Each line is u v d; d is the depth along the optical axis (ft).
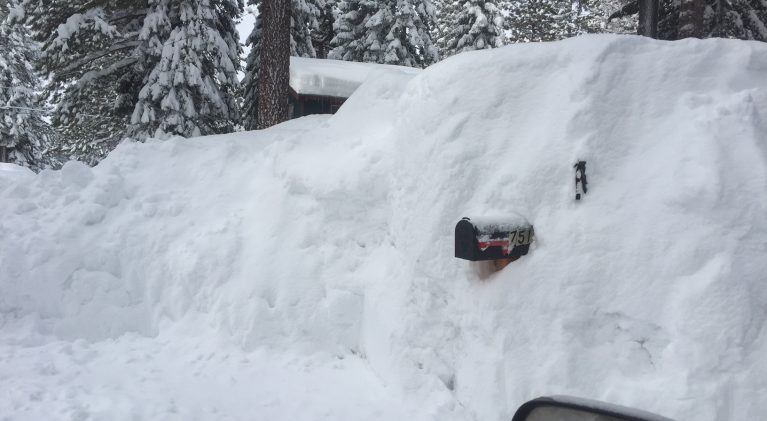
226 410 12.40
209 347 15.96
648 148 11.82
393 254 15.31
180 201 21.06
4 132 107.04
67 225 19.84
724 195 10.51
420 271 13.75
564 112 12.59
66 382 13.62
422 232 13.89
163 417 11.80
